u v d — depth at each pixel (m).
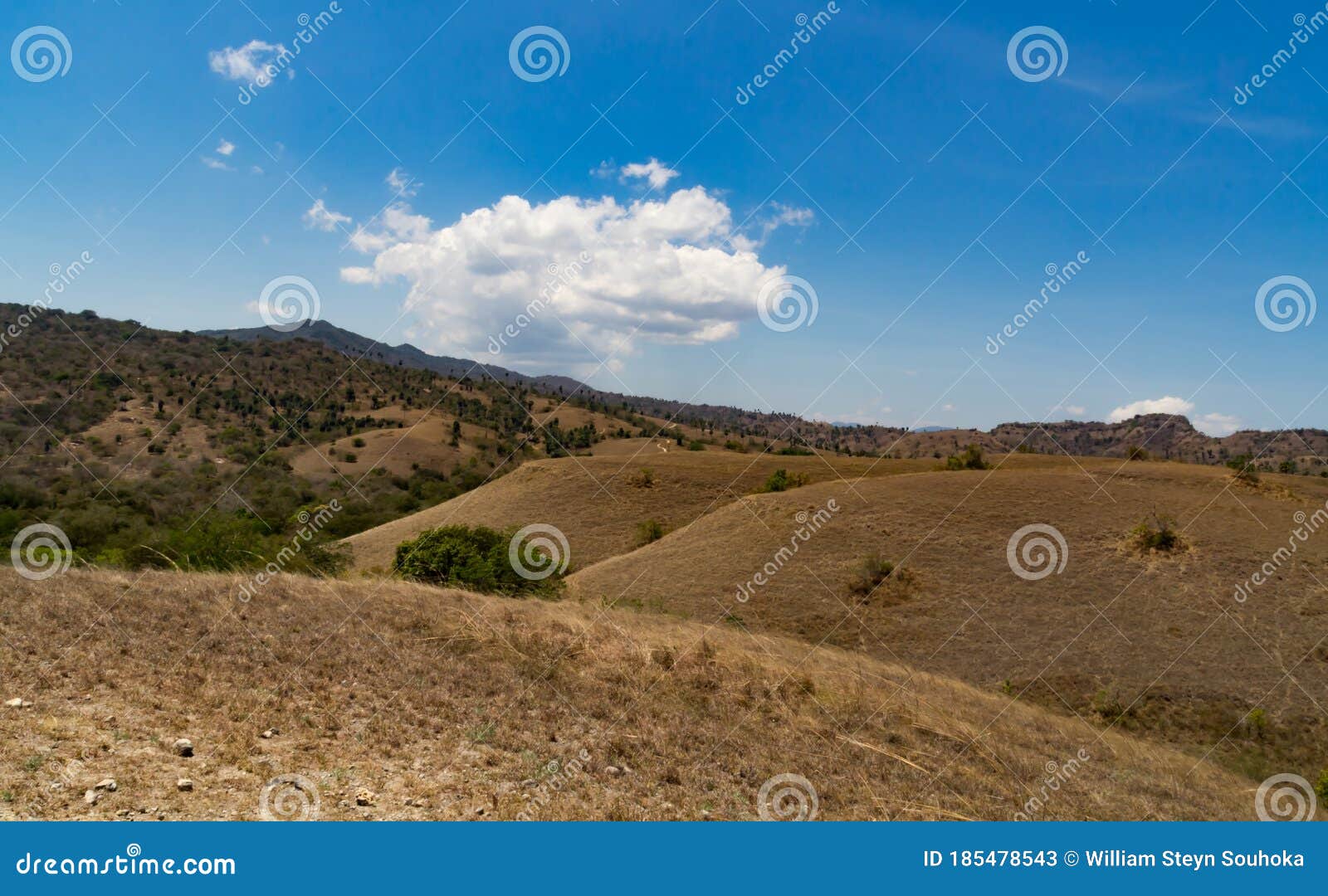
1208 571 41.47
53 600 13.13
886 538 48.19
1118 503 51.88
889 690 15.55
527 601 20.42
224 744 7.89
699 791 8.57
